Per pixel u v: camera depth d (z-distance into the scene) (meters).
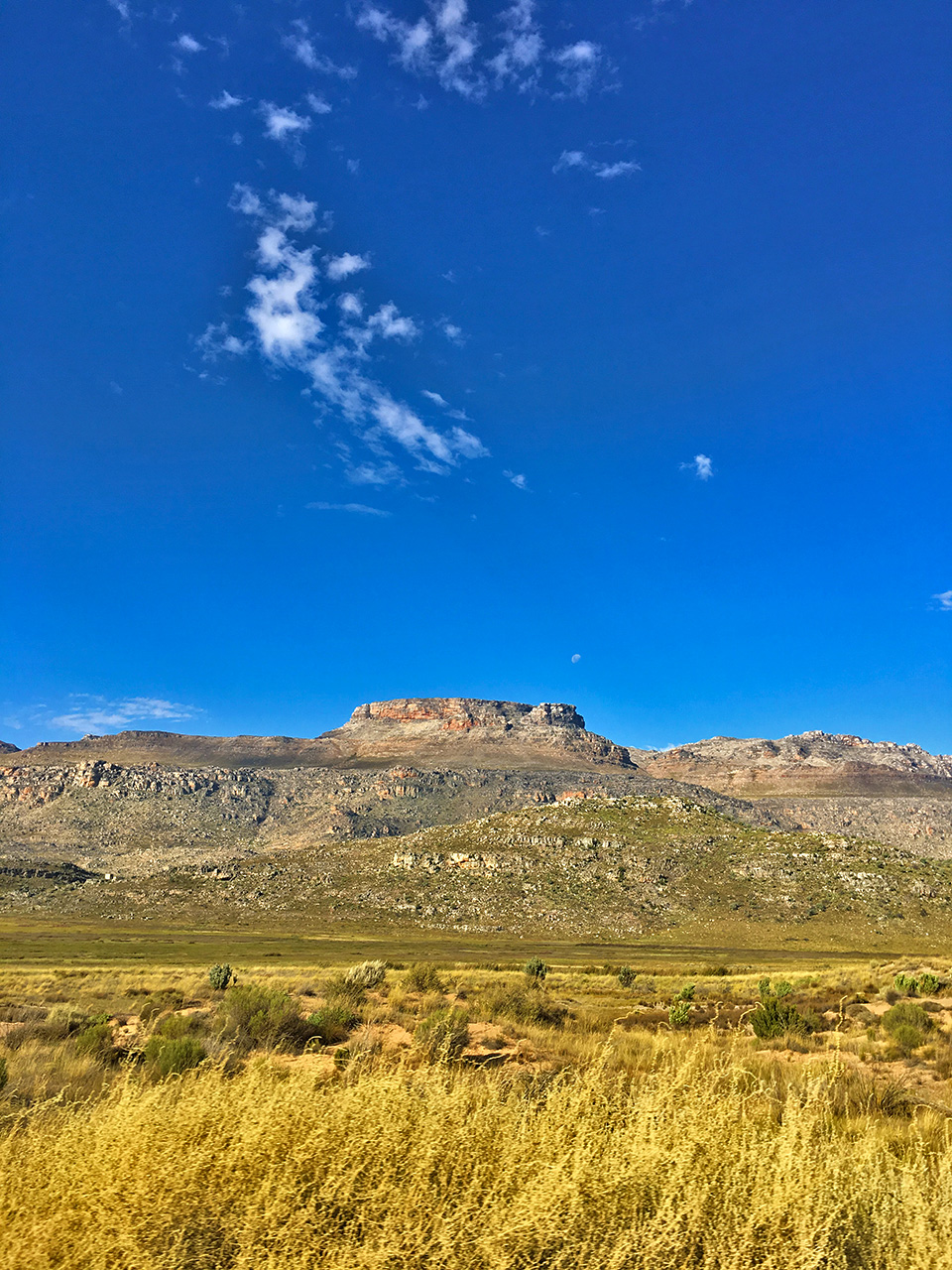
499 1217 3.83
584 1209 3.99
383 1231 3.75
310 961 70.31
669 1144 4.73
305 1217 3.86
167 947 91.19
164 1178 4.07
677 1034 17.50
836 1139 5.33
